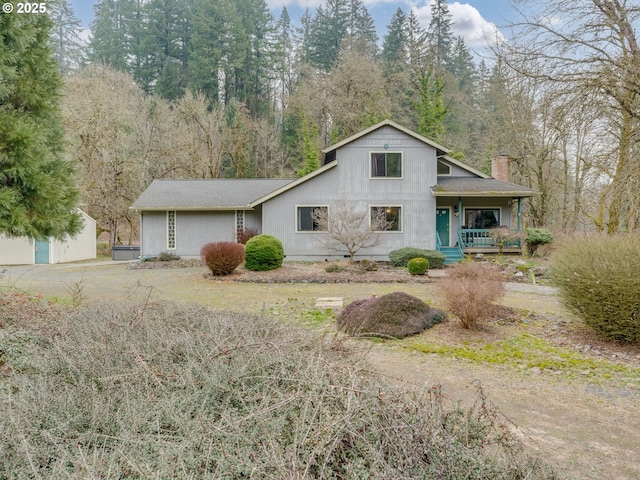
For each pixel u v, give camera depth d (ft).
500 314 27.40
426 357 20.17
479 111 86.58
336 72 98.07
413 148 58.39
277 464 5.70
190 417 7.53
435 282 43.16
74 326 13.58
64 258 68.64
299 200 58.59
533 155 72.79
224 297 35.32
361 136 57.88
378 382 8.25
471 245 59.67
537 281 44.01
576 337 23.40
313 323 26.43
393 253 55.52
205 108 102.12
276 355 9.14
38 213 26.58
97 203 86.17
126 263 66.69
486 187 57.93
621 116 31.32
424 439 6.59
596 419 13.80
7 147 24.27
